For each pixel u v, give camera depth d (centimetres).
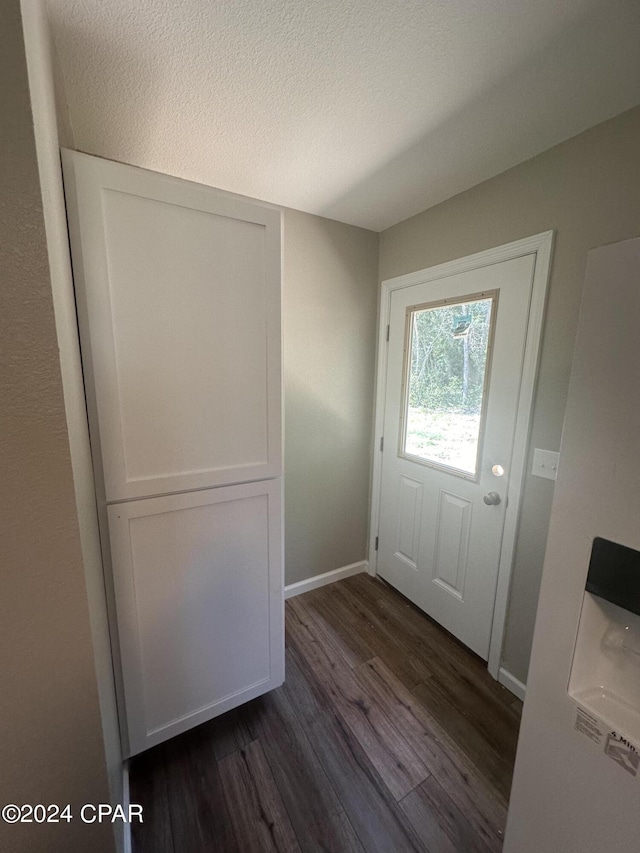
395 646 183
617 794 66
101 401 95
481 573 170
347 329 215
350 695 154
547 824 79
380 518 234
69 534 60
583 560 68
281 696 153
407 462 209
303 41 90
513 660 157
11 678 60
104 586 103
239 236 108
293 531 218
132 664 112
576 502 68
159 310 100
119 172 89
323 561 233
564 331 133
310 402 209
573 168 126
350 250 207
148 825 109
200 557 118
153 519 108
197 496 113
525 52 94
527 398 145
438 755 130
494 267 154
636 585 61
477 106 113
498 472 158
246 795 117
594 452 64
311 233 193
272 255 114
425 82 104
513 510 153
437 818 111
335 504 231
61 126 98
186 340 105
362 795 117
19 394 54
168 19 83
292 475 211
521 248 142
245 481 121
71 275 85
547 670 76
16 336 52
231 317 110
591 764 70
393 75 102
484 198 157
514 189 145
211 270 105
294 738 135
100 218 89
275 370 120
